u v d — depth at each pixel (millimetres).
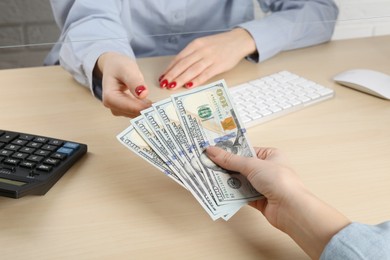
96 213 630
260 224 619
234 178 646
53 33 778
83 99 944
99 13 907
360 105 934
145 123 716
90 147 777
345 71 1038
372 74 1004
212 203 608
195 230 605
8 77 1025
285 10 1149
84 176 703
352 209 643
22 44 757
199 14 1010
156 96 952
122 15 938
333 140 808
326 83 1021
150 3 940
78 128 835
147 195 669
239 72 1071
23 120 856
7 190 609
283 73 1027
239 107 875
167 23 988
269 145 789
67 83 1011
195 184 631
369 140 812
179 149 680
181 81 985
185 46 1076
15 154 692
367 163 747
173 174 642
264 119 855
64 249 569
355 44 1226
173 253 567
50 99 938
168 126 715
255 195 623
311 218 539
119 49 939
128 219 621
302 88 960
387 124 868
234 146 700
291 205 557
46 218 618
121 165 734
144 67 1055
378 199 665
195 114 741
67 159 707
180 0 960
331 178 707
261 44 1097
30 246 572
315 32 1150
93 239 585
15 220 613
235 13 1081
